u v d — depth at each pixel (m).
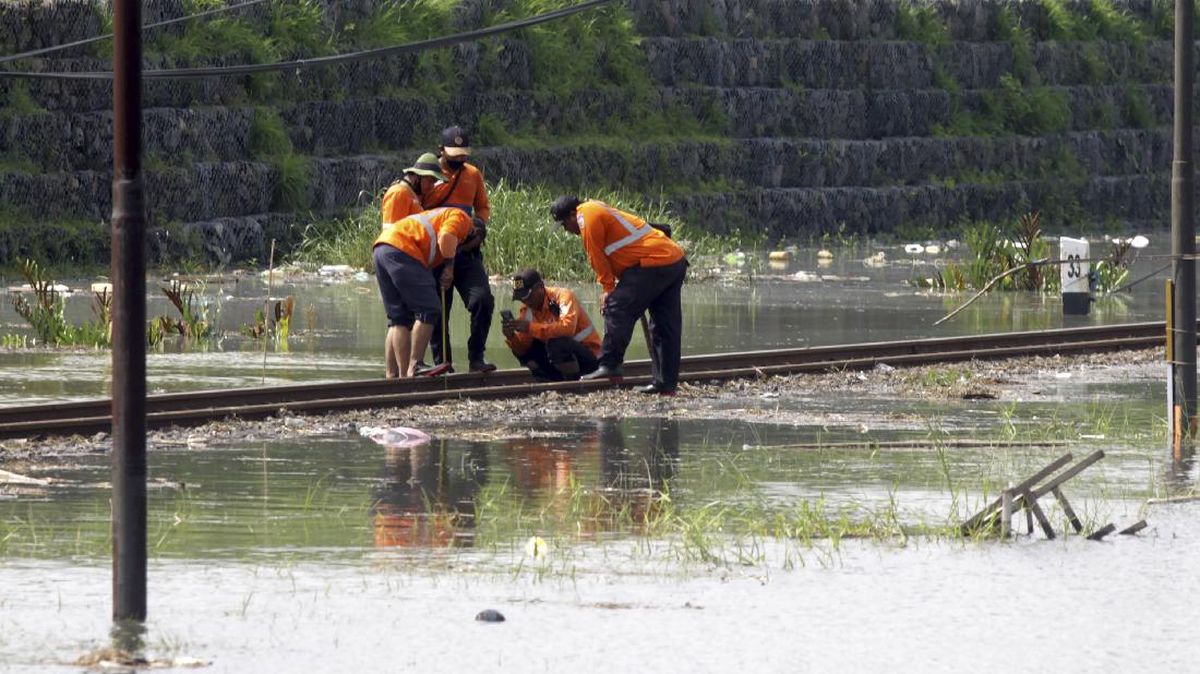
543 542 31.11
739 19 144.88
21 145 97.56
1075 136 164.88
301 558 30.31
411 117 119.75
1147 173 172.62
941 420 48.91
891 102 150.00
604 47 134.12
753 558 31.20
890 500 35.50
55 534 31.91
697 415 49.44
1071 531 34.00
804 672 24.31
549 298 54.34
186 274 98.12
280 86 113.00
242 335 69.50
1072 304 83.75
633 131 133.25
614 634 26.03
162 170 101.00
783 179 138.88
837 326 76.75
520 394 51.72
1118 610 27.94
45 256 95.12
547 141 125.44
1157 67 180.38
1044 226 157.12
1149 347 69.06
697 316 80.31
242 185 106.06
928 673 24.41
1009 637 26.25
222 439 43.69
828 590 28.95
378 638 25.50
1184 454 43.19
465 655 24.78
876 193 142.50
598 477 38.88
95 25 102.31
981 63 160.88
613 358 52.81
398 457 41.31
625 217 52.19
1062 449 43.78
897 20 155.62
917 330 75.44
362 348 65.56
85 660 24.11
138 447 26.08
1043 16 170.50
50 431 42.94
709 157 133.62
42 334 66.25
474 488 37.22
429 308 51.56
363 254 103.44
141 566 26.14
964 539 33.09
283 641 25.27
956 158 153.12
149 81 103.94
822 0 149.75
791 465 40.94
